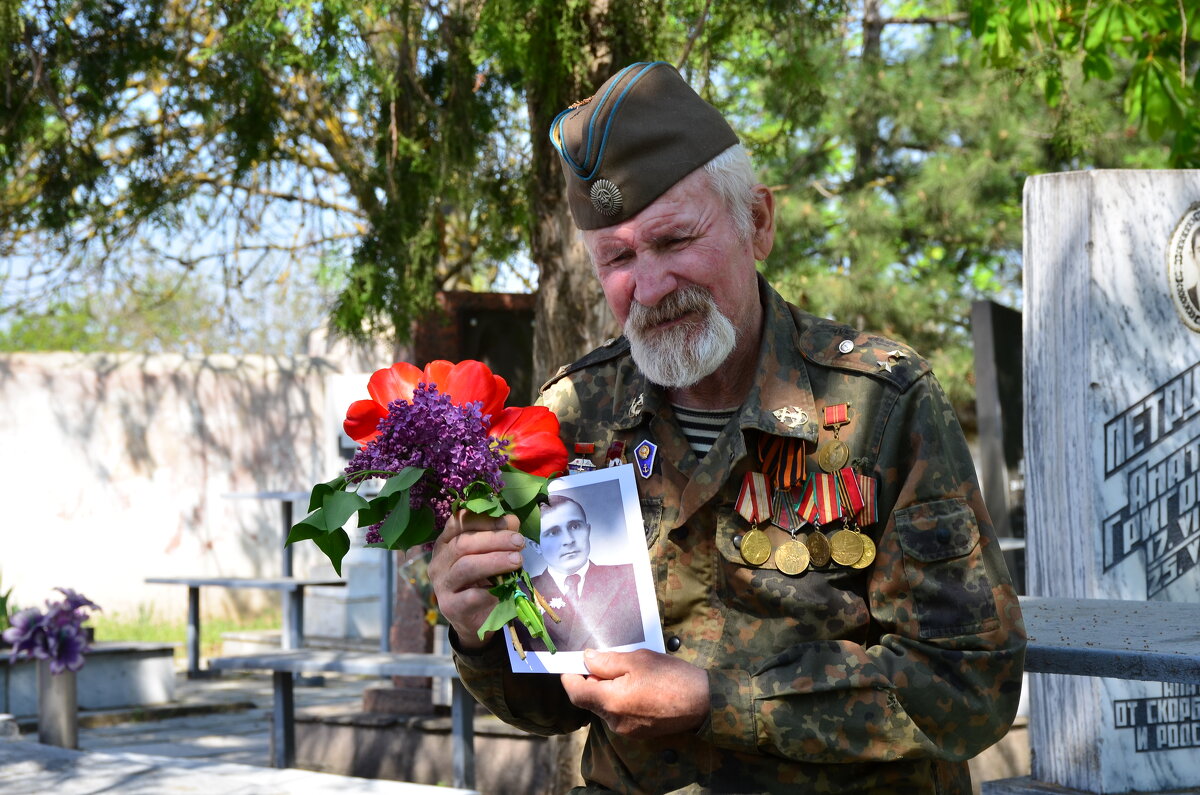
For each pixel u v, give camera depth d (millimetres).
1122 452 3086
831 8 4797
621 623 1712
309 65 4898
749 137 5977
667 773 1800
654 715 1645
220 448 12797
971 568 1681
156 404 12531
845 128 9891
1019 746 5297
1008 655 1666
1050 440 3178
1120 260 3105
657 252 1747
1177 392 3141
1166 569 3107
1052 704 3178
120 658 8312
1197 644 1717
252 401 13016
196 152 6430
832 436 1778
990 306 6816
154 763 3785
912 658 1655
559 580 1746
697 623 1802
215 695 9039
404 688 6176
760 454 1801
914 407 1759
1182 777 3105
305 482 13258
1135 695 3070
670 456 1859
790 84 5047
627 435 1911
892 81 9797
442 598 1688
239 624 12539
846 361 1814
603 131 1749
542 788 5375
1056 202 3176
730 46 5023
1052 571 3168
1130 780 3059
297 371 13297
